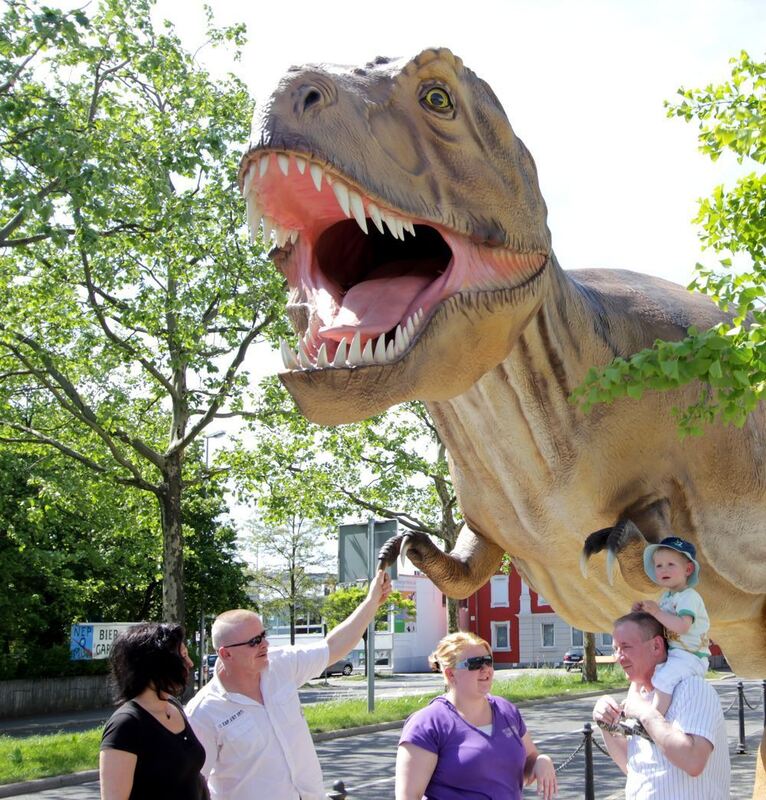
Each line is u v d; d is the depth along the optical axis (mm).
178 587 18359
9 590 28672
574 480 4328
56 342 18031
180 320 17219
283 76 3637
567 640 51219
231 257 16750
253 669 3916
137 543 29359
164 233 15781
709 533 4562
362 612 4492
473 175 3916
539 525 4484
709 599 4711
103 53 14328
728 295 4523
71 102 14031
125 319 17203
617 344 4570
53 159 11602
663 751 3338
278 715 3951
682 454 4438
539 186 4301
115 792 3262
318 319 3717
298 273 3883
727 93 6312
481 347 3908
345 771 12242
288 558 44625
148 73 15344
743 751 12578
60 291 17703
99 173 12078
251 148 3525
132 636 3510
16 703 28297
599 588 4633
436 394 3877
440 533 24266
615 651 3674
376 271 4172
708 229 6129
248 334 17656
